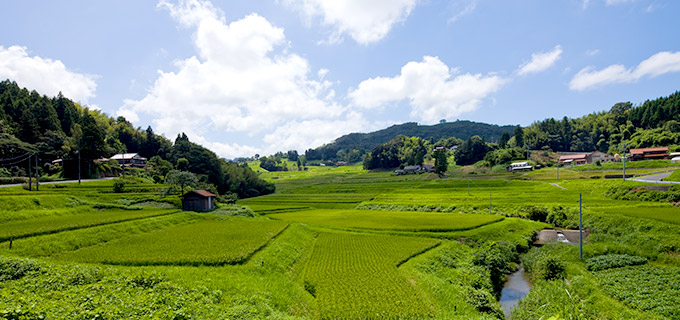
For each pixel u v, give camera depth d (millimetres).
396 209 93188
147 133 174875
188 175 89062
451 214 77250
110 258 29625
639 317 23562
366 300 25672
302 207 99500
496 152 187375
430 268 36281
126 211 59375
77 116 155375
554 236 57250
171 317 18781
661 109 180750
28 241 32562
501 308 29453
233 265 29969
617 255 38469
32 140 113938
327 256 38844
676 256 36250
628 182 82312
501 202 83062
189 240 39000
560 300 28453
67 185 82812
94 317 17031
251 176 160250
